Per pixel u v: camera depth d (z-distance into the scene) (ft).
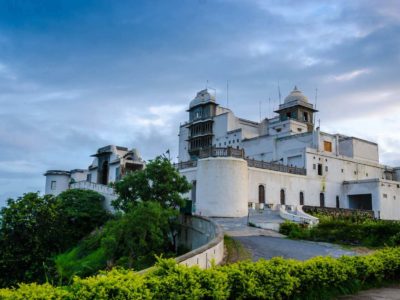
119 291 23.63
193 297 27.25
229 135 201.67
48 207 109.70
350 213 143.54
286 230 92.32
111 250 84.07
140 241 81.25
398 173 203.21
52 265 99.76
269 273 33.01
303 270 36.22
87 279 24.34
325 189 169.17
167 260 29.14
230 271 31.63
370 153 201.05
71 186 193.77
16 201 107.14
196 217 90.53
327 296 37.55
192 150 214.90
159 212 84.84
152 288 25.82
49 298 21.58
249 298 31.55
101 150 201.36
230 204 124.16
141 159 192.03
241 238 82.12
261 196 144.66
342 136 195.93
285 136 179.22
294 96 213.05
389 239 76.07
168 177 100.22
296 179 158.51
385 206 167.53
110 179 189.06
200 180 129.18
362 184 171.01
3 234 99.76
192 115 224.53
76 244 123.85
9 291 21.79
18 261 97.04
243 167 129.80
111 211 141.90
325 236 83.51
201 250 47.52
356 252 69.36
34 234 103.14
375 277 43.57
